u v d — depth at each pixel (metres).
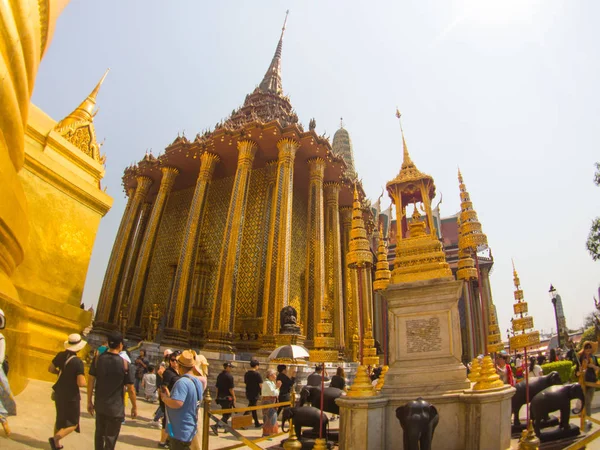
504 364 11.12
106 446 4.64
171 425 4.57
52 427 5.53
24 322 6.89
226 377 10.23
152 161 29.66
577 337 44.94
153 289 28.78
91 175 9.48
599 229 19.55
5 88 4.89
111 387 4.83
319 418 6.70
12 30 4.80
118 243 28.06
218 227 28.19
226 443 8.20
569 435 6.13
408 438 4.93
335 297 23.92
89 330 23.33
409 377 6.52
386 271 9.45
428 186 8.88
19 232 6.23
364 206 31.70
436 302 6.81
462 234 7.84
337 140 48.44
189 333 22.45
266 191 26.33
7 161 5.46
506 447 5.62
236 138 24.69
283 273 20.41
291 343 18.00
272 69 38.22
